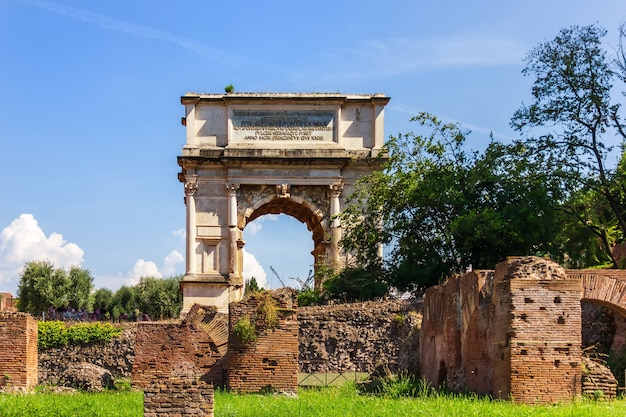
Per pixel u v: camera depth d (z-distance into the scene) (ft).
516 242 192.03
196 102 262.47
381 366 163.12
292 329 137.49
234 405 113.29
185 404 86.38
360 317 179.73
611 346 133.59
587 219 200.03
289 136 261.85
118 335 196.95
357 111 264.72
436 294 142.10
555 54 199.00
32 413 109.81
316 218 260.83
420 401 111.75
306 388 156.46
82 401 121.49
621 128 197.57
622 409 97.60
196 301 253.24
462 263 199.41
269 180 258.57
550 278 111.04
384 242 215.51
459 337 130.21
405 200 211.61
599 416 91.97
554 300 109.91
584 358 111.75
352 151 261.24
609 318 134.82
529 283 110.11
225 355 154.71
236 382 135.85
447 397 116.47
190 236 256.52
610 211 211.00
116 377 185.68
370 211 222.28
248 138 261.44
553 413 94.94
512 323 109.40
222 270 256.11
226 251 256.93
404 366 156.87
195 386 86.74
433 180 204.44
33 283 335.67
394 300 187.73
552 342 109.19
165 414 86.17
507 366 109.60
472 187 201.16
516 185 196.54
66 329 196.24
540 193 190.19
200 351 155.33
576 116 197.36
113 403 118.83
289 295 139.23
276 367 136.26
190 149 258.78
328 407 109.09
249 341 136.56
